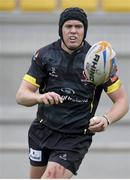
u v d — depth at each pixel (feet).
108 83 42.24
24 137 90.17
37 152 44.24
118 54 93.35
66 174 41.86
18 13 95.09
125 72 93.20
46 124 43.14
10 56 94.12
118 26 94.12
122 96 42.65
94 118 39.83
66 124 42.39
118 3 95.81
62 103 42.19
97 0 96.48
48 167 41.91
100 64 39.75
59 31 41.86
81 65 41.63
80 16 41.06
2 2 96.07
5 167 87.61
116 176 87.66
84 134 42.86
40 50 42.60
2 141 89.76
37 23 94.94
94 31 94.17
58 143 42.86
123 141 89.04
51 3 96.78
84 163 87.10
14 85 93.81
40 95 40.88
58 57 41.93
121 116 42.11
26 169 87.61
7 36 94.27
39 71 42.52
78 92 41.83
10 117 90.74
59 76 41.91
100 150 87.92
